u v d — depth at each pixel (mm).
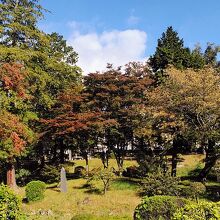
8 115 24297
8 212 8633
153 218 14312
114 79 30609
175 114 26281
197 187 21781
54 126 29531
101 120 29422
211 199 21844
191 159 36781
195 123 26312
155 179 22578
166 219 14219
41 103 31078
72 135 31062
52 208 21953
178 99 26031
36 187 23781
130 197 23250
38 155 36844
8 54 27375
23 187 30328
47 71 33219
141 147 34469
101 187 25953
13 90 25625
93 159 44781
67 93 31516
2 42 29672
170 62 37281
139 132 28594
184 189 22094
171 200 14531
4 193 8750
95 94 31312
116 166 36938
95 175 24453
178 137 28062
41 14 30625
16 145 24406
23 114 28547
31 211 21469
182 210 8227
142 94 31359
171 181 22266
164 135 28812
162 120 27469
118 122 30500
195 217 7902
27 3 30703
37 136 29922
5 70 24188
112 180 27391
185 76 26922
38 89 30156
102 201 22516
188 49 42656
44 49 31312
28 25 30531
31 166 37812
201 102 24734
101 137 32188
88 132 30625
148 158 28906
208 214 7996
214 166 27000
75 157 47094
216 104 24609
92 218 13469
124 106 30594
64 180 25812
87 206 21750
